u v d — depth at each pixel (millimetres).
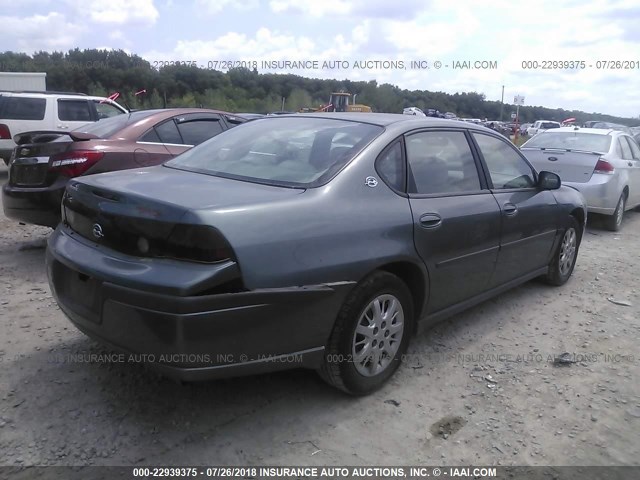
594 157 8414
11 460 2600
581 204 5555
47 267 3203
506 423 3129
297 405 3193
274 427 2971
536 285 5656
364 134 3508
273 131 3834
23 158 5441
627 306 5145
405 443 2900
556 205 5082
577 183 8422
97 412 3006
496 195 4246
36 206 5336
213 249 2510
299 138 3613
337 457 2758
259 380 3439
